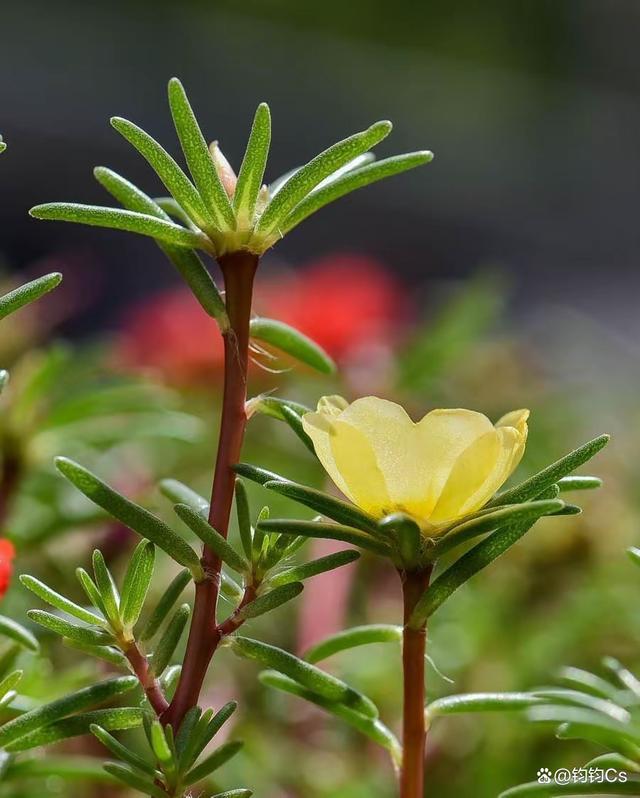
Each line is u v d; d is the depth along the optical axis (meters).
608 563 0.58
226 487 0.39
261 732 0.50
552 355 0.98
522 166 2.57
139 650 0.39
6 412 0.49
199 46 2.37
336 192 0.39
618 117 2.74
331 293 0.77
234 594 0.39
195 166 0.39
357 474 0.38
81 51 2.16
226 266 0.39
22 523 0.49
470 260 2.24
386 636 0.41
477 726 0.51
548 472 0.39
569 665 0.53
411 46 2.70
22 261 1.73
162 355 0.74
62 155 1.91
